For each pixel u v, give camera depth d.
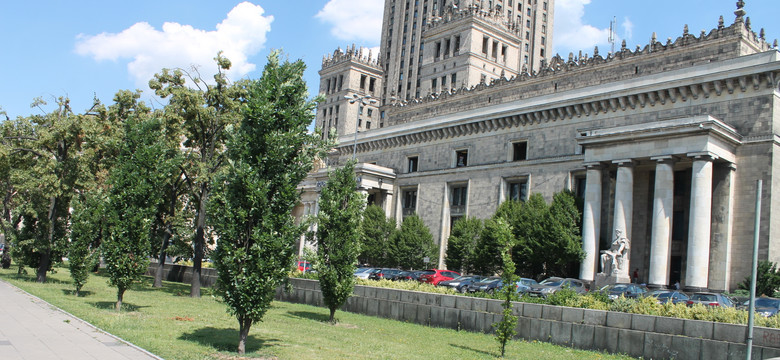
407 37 146.12
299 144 18.73
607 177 53.44
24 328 18.97
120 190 26.59
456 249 62.59
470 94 78.19
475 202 67.50
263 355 17.20
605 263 46.53
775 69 44.41
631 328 21.28
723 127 44.09
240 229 17.67
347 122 141.50
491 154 67.12
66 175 40.31
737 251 45.00
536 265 53.44
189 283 51.75
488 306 26.16
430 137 75.50
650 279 44.41
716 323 19.28
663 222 44.59
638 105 53.44
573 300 24.95
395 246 68.50
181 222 43.41
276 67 18.81
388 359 17.62
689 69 50.12
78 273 32.62
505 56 111.00
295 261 18.50
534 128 62.84
